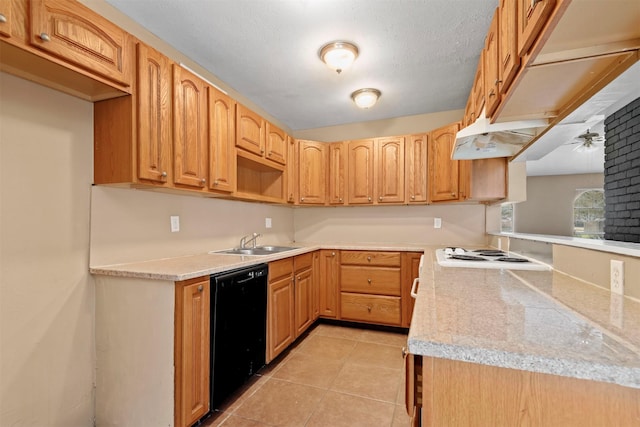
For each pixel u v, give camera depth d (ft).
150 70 5.45
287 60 7.65
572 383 2.00
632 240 4.20
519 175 7.86
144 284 5.17
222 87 8.79
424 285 4.01
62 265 5.06
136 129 5.23
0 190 4.34
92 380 5.46
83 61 4.40
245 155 8.19
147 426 5.10
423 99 10.02
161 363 5.04
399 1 5.61
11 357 4.45
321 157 11.53
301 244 11.58
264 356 7.29
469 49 7.14
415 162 10.52
